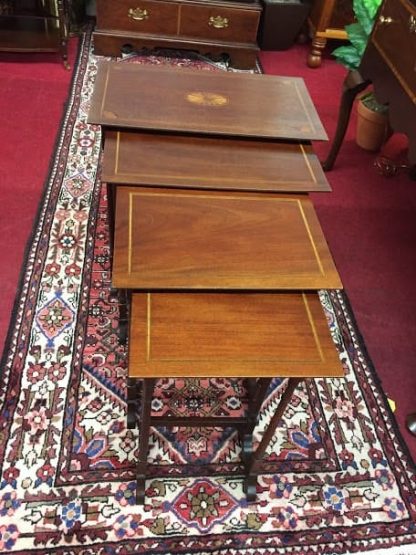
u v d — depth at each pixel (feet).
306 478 4.35
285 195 4.00
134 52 9.56
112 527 3.91
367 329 5.65
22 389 4.60
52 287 5.48
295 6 9.53
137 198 3.74
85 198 6.56
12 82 8.29
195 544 3.90
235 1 8.90
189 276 3.29
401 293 6.08
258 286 3.32
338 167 7.80
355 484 4.36
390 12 5.72
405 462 4.55
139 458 3.76
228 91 4.78
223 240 3.56
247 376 2.92
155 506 4.06
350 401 4.94
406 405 5.01
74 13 9.76
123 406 4.61
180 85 4.73
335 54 7.30
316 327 3.21
